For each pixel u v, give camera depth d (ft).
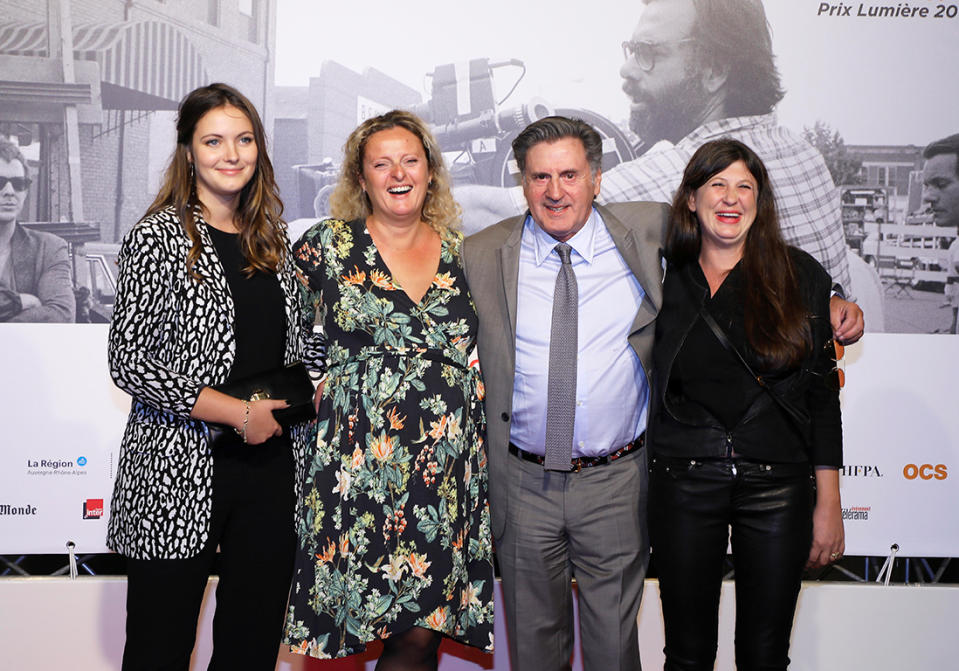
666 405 5.86
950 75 8.38
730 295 5.74
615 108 8.46
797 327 5.50
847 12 8.34
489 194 8.54
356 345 6.12
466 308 6.34
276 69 8.45
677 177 8.45
